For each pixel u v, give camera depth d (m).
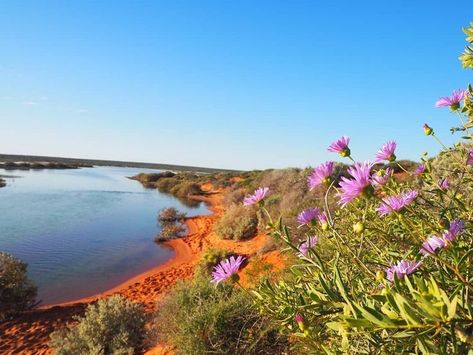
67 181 51.06
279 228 1.69
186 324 4.70
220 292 5.29
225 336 4.37
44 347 7.21
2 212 23.67
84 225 21.38
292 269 1.57
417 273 1.28
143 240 18.45
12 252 15.02
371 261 1.62
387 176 1.68
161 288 10.98
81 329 6.60
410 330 0.88
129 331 6.62
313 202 9.71
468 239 1.49
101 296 10.66
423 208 1.68
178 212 26.30
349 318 0.88
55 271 12.94
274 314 1.55
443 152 1.88
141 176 67.44
